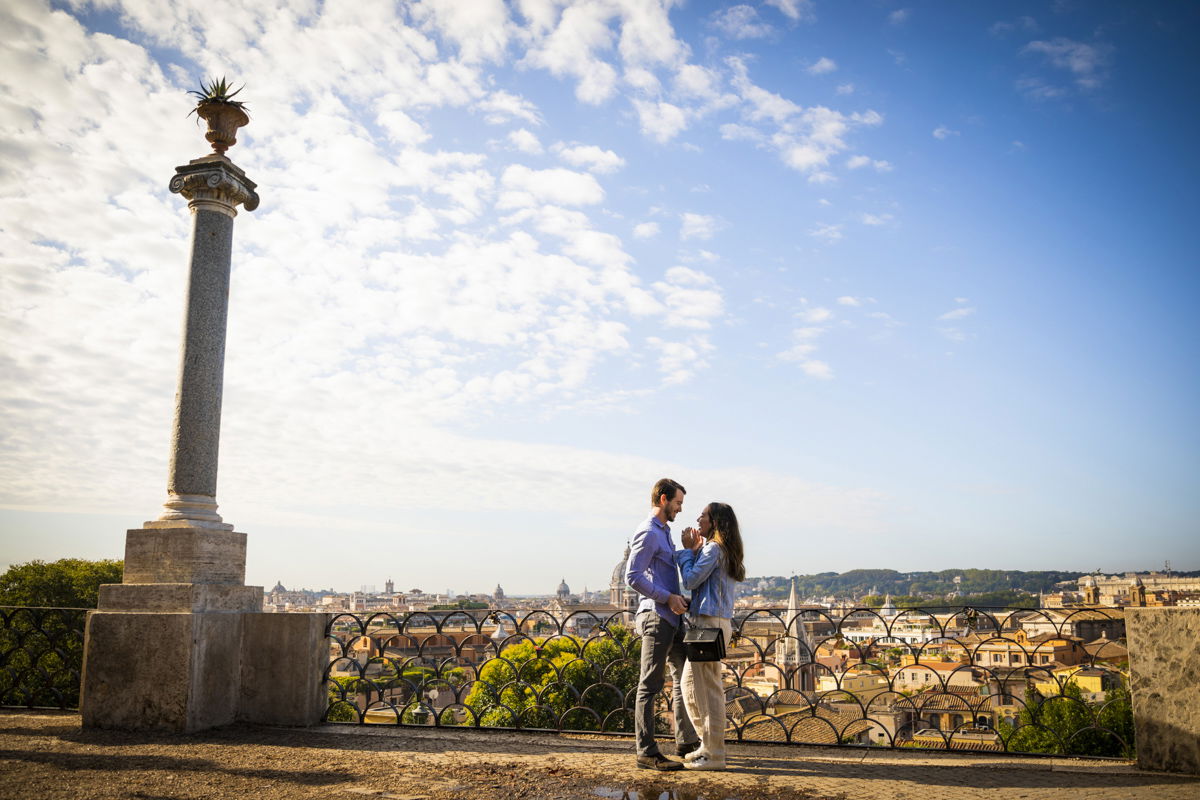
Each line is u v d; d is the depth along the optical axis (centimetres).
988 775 602
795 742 730
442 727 789
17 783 534
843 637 755
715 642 612
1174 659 606
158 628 743
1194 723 594
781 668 761
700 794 544
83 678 753
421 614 834
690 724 679
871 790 555
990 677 717
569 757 665
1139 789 550
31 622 908
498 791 546
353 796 524
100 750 651
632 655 790
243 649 800
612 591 12569
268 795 523
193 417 810
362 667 822
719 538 653
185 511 793
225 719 777
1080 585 18788
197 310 824
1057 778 589
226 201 854
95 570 3244
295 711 784
